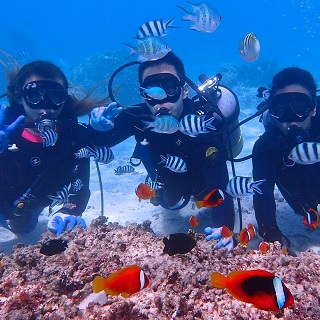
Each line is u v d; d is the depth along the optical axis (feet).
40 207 5.68
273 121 5.30
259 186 4.94
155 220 6.53
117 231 4.26
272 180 5.05
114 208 7.26
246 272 1.84
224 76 25.31
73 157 5.32
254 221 6.11
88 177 5.66
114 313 2.64
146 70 4.98
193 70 36.22
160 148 5.20
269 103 4.87
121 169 7.42
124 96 20.17
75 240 3.94
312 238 5.41
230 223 4.86
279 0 96.94
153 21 4.61
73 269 3.35
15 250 3.99
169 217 6.55
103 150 4.80
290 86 4.60
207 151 4.94
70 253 3.59
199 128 4.25
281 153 5.01
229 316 2.63
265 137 5.15
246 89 23.18
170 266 3.08
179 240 2.93
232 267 3.22
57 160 5.08
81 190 5.53
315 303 2.71
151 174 5.83
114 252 3.53
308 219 4.34
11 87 5.04
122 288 2.15
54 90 4.69
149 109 5.25
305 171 5.05
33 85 4.62
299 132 4.58
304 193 5.24
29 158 5.04
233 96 5.82
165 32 4.62
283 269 3.10
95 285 2.07
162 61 4.91
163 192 6.12
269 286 1.85
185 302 2.71
